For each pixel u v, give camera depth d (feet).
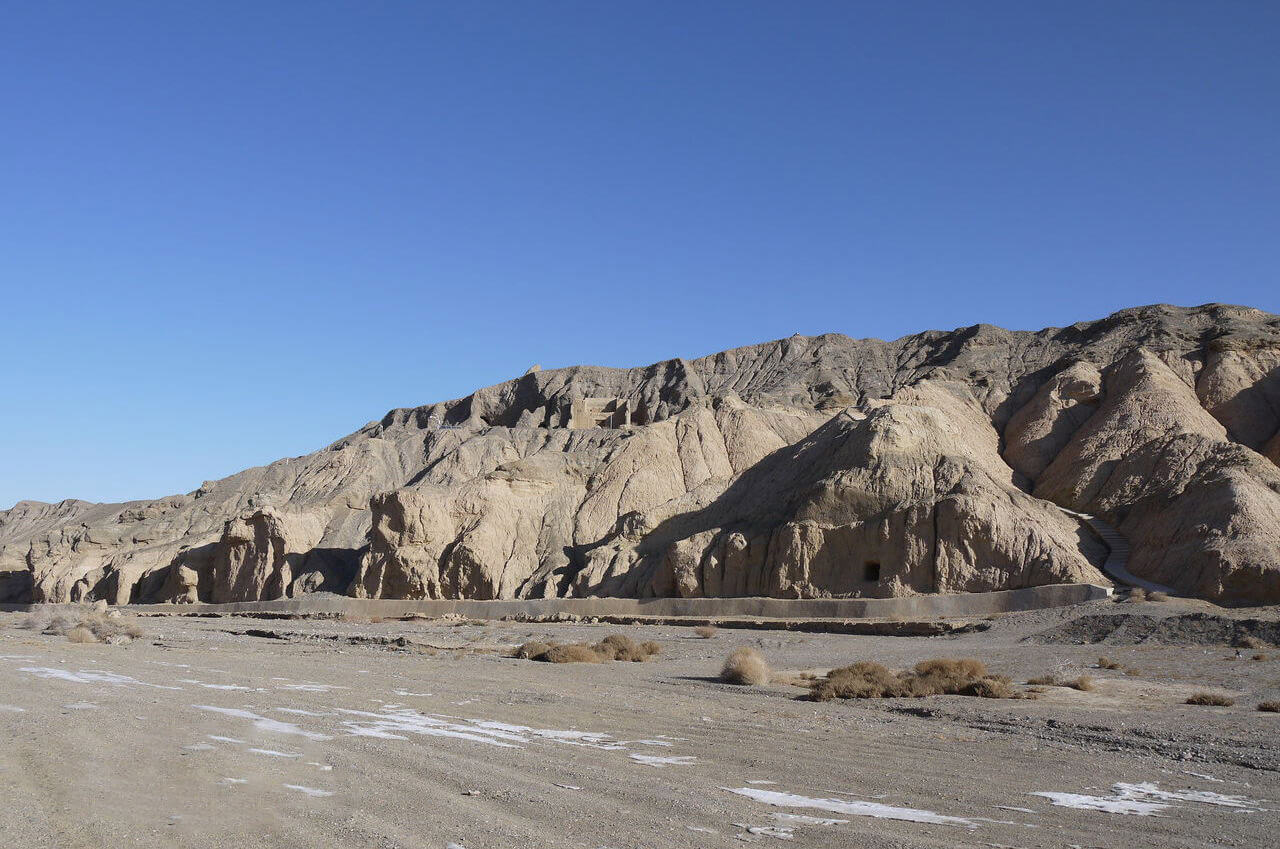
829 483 197.67
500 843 32.89
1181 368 253.44
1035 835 36.99
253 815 35.53
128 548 353.10
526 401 417.08
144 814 35.19
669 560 208.74
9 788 38.70
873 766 51.70
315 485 354.13
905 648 130.93
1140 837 37.17
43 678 84.17
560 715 69.67
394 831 33.81
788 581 189.88
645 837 34.35
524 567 247.70
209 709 65.67
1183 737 62.08
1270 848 35.78
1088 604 147.43
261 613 245.04
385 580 246.88
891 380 362.33
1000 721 69.67
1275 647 109.60
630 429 318.86
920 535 180.75
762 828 36.37
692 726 66.03
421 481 325.01
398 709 70.49
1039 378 281.13
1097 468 213.46
